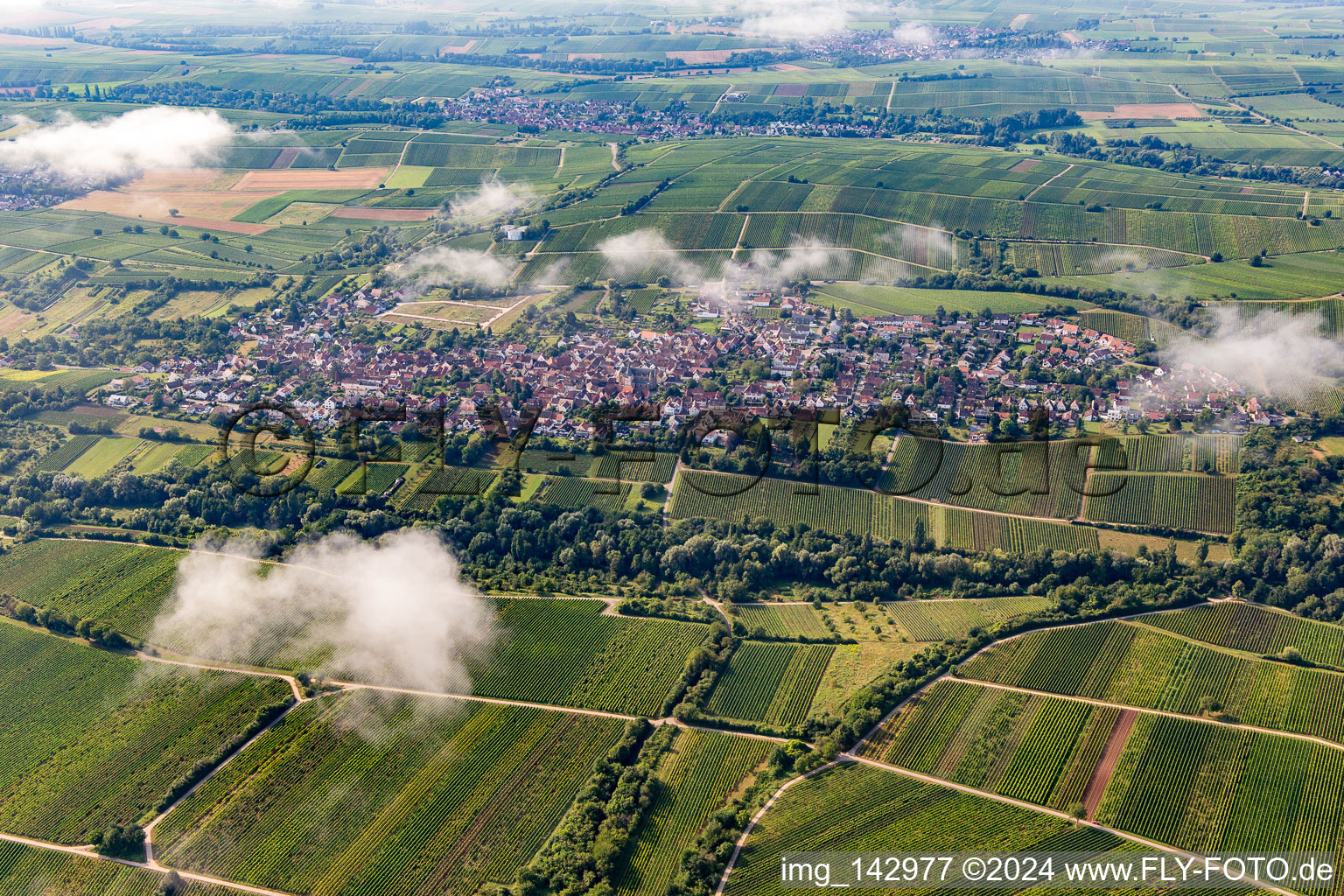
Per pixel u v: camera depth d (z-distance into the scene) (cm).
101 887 19250
